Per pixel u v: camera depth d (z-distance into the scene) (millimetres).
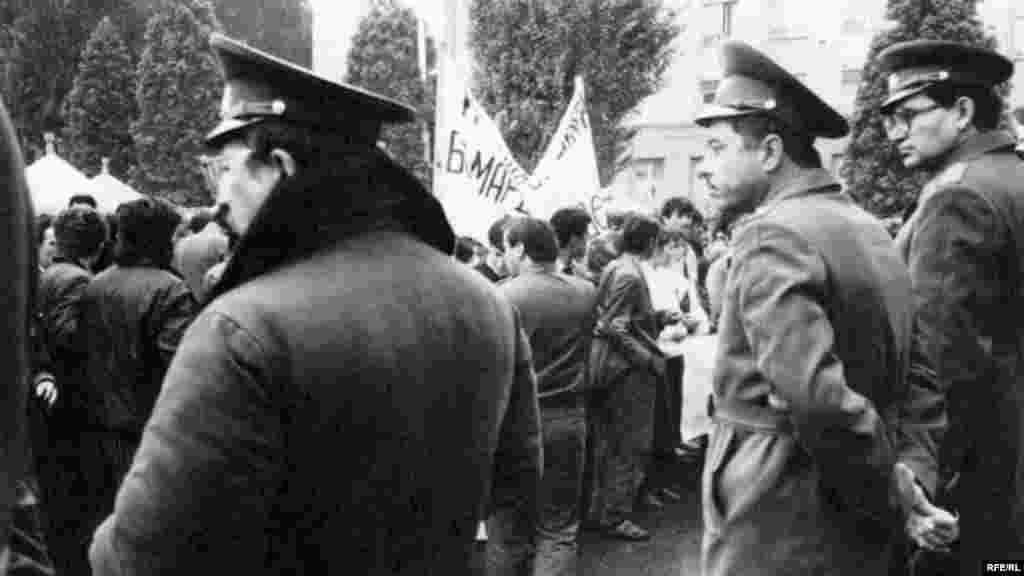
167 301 4684
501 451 2361
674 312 7988
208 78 34188
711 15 25297
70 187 13359
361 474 1797
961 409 3359
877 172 17453
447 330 1974
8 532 1375
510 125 18641
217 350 1695
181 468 1640
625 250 6711
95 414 4730
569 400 5207
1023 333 3453
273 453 1693
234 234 2020
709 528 2838
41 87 38250
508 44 19281
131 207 4770
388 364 1824
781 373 2490
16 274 1332
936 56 3615
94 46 35156
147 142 33656
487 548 3619
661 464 7684
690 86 25797
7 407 1329
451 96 8328
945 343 3355
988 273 3383
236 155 1957
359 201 1921
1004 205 3408
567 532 5254
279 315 1734
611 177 19719
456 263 2148
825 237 2615
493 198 8344
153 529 1635
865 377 2646
